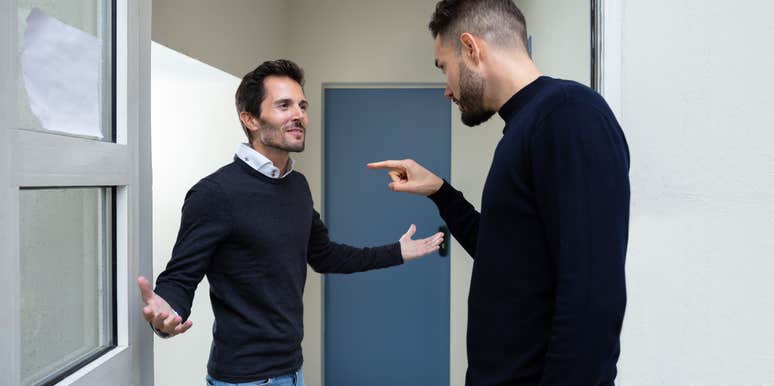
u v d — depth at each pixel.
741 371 0.86
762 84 0.81
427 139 3.37
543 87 0.92
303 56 3.25
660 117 1.05
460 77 1.03
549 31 1.89
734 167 0.86
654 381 1.09
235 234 1.43
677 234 1.01
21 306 0.78
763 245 0.82
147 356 1.09
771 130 0.80
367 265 1.81
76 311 0.92
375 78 3.24
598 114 0.82
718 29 0.89
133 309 1.04
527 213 0.87
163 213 2.81
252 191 1.46
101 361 0.93
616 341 0.78
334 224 3.39
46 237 0.84
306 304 3.29
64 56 0.83
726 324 0.89
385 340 3.42
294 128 1.54
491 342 0.93
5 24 0.69
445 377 3.40
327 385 3.42
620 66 1.20
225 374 1.45
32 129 0.76
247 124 1.60
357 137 3.38
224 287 1.46
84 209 0.94
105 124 0.98
